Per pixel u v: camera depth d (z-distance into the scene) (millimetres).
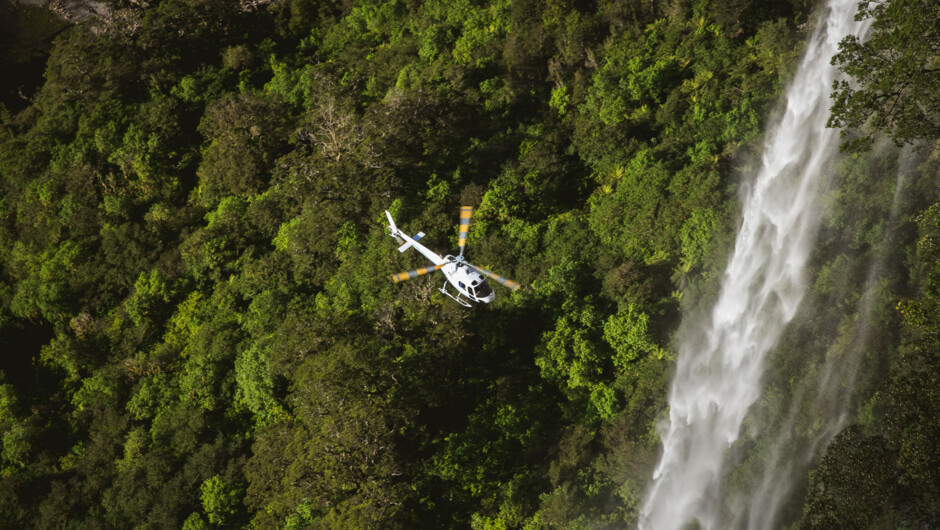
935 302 31938
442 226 52438
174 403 53469
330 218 53781
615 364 45344
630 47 57281
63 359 59750
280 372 48125
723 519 39188
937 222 34469
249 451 49875
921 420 29062
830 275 41656
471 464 44938
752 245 45625
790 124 48875
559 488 42375
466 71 60812
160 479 49188
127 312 59438
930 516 29484
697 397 42969
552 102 57188
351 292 51281
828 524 31484
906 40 33156
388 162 54938
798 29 52719
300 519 44906
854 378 38562
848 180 43531
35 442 55625
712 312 44438
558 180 53250
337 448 42094
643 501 41281
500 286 49438
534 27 60562
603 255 48781
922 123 33781
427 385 45844
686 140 51406
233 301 55875
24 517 52062
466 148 57062
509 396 46344
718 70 52750
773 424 40094
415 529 43312
